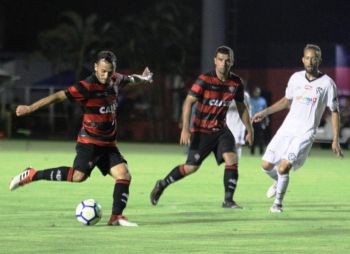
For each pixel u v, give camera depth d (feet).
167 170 179.63
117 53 376.68
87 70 387.96
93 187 137.49
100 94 87.35
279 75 357.82
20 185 92.27
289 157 102.27
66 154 232.73
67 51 388.98
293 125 103.65
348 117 302.25
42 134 388.16
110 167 89.66
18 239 79.25
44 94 393.29
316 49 102.78
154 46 370.53
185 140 101.86
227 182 107.24
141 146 306.55
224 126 105.29
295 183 152.66
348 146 302.45
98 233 83.51
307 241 79.51
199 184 146.20
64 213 100.89
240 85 102.99
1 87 373.61
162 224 91.09
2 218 95.55
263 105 233.14
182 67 371.56
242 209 106.83
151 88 371.15
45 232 84.02
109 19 429.38
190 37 371.97
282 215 100.68
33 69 400.67
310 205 113.80
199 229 87.30
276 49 359.25
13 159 208.85
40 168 178.19
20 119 372.79
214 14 307.78
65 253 71.51
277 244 77.46
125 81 89.81
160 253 71.97
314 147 318.04
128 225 88.94
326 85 102.68
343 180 159.94
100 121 88.33
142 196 123.54
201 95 102.22
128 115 375.66
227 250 73.82
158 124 372.79
